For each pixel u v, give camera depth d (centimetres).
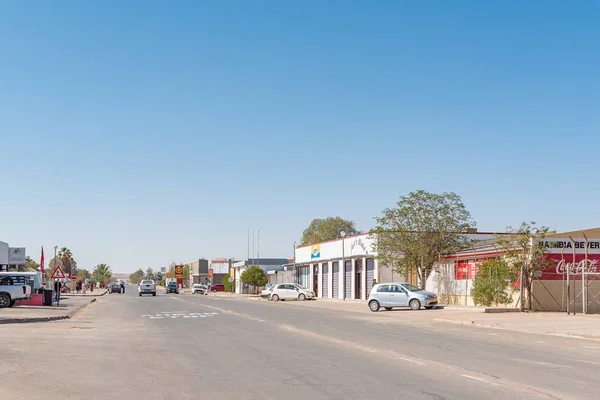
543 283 3656
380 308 4416
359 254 6312
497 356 1580
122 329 2484
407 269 5094
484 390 1081
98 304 5166
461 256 4559
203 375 1259
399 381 1179
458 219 4944
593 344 1931
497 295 3906
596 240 3688
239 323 2841
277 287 6431
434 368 1353
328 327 2592
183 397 1025
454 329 2525
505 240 3734
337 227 13100
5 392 1059
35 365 1383
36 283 4309
